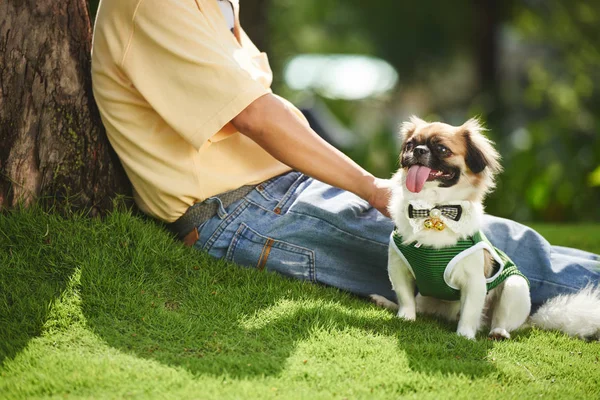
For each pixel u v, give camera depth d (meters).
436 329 3.38
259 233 3.62
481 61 15.28
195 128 3.33
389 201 3.49
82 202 3.61
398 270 3.52
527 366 3.03
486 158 3.35
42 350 2.79
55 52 3.52
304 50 21.17
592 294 3.74
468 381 2.77
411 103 20.66
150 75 3.38
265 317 3.23
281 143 3.40
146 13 3.36
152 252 3.47
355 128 14.99
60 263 3.29
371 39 19.75
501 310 3.53
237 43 3.74
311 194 3.72
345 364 2.82
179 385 2.56
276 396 2.49
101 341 2.91
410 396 2.60
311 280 3.72
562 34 15.88
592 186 8.79
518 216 8.91
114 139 3.57
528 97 15.23
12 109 3.43
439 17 18.14
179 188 3.47
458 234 3.33
